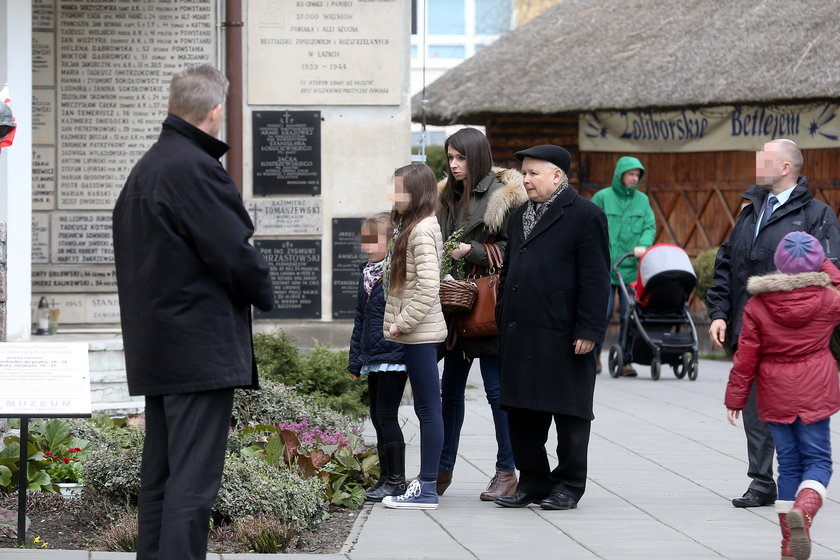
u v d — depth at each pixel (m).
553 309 8.76
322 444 9.71
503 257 9.19
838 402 7.71
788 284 7.61
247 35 13.98
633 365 19.55
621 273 18.00
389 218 9.12
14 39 12.00
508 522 8.55
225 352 6.07
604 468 10.73
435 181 8.78
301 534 8.24
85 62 14.04
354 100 14.06
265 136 14.02
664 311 17.06
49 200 14.12
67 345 7.42
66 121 14.06
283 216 14.06
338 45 14.02
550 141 23.83
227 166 13.95
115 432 10.18
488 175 9.39
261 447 9.39
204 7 14.00
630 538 8.09
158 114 14.09
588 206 8.77
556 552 7.68
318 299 14.15
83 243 14.16
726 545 7.93
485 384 9.46
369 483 9.65
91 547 7.82
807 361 7.69
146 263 6.05
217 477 6.14
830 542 8.11
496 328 9.11
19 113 12.06
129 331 6.15
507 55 24.48
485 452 11.49
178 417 6.05
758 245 9.07
